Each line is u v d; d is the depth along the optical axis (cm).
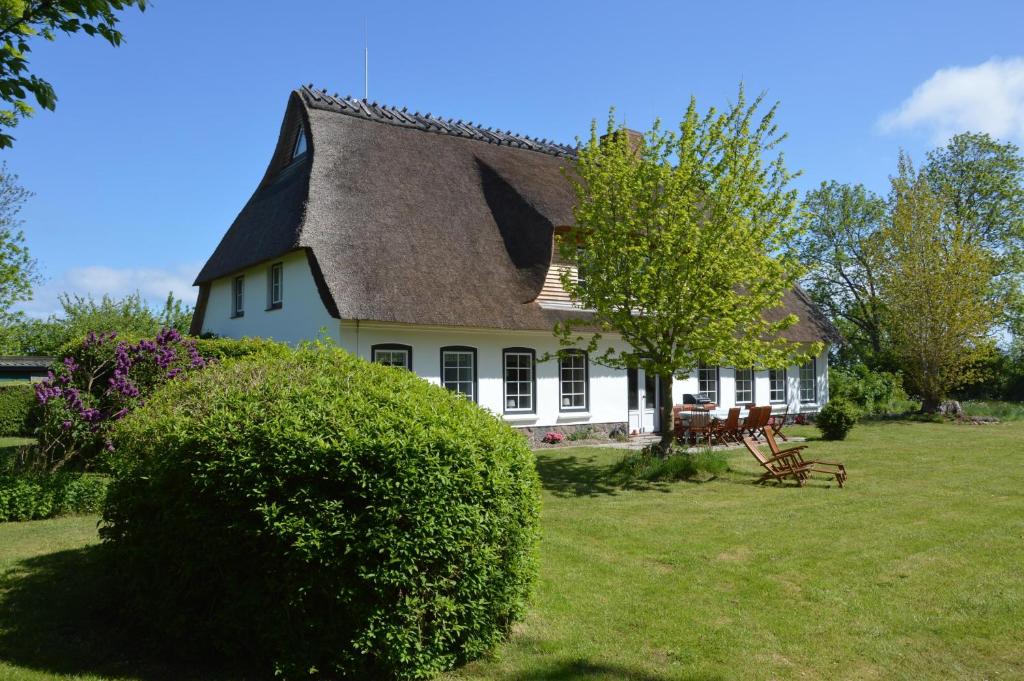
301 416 479
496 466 504
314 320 1573
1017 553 771
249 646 460
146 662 471
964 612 594
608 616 579
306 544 439
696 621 571
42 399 982
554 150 2312
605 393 1928
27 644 491
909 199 2744
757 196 1234
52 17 625
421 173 1825
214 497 464
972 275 2525
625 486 1197
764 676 473
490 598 501
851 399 2714
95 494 927
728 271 1205
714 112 1248
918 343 2569
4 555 706
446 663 474
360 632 447
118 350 1054
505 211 1820
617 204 1265
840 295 4178
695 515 969
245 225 2062
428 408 519
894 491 1142
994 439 1861
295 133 2034
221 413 484
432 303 1500
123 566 522
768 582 672
